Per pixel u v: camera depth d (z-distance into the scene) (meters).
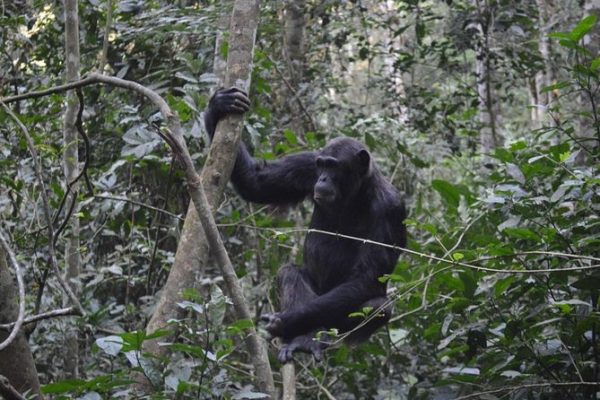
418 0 17.41
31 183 11.15
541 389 8.98
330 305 10.28
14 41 12.83
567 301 8.02
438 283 10.40
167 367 7.05
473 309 9.79
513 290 9.38
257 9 8.64
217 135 8.23
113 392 7.36
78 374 10.73
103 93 12.92
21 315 5.71
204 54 13.35
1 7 12.84
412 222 8.89
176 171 11.77
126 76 13.52
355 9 19.22
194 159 11.38
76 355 10.06
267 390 7.36
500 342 9.27
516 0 18.42
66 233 10.71
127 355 6.69
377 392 11.93
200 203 7.35
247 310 7.45
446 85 20.92
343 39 18.30
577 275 9.10
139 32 12.34
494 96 20.97
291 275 11.13
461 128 17.86
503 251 8.42
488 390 9.20
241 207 13.59
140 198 12.80
